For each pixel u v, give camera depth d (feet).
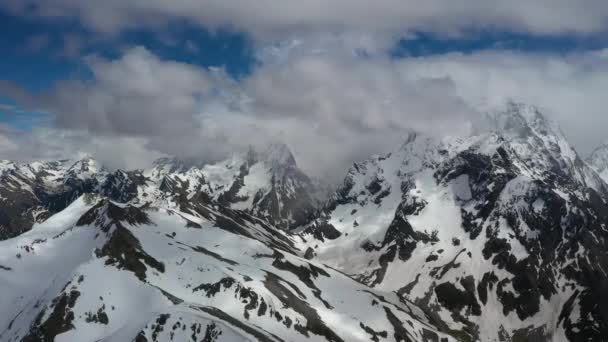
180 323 537.24
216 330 529.86
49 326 604.08
